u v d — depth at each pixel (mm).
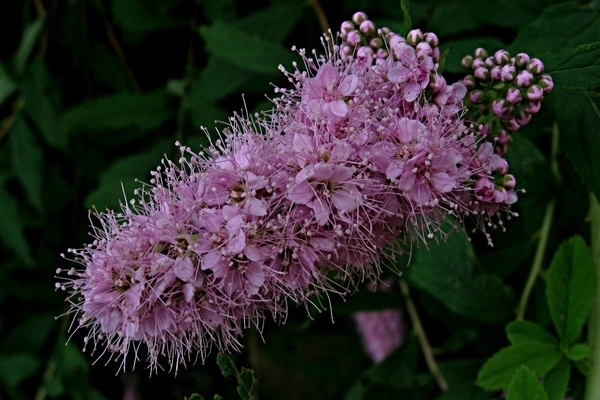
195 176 216
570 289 244
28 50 311
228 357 217
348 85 217
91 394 320
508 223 275
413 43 220
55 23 321
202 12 307
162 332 218
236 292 217
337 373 333
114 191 289
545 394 218
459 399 264
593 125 233
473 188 220
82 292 220
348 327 332
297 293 226
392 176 211
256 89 293
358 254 221
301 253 215
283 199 215
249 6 301
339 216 214
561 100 236
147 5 304
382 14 280
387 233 223
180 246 213
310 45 293
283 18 281
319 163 209
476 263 262
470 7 266
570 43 243
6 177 328
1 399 331
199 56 309
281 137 217
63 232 333
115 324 216
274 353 330
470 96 227
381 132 214
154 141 316
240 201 216
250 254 212
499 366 245
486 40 260
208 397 320
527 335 249
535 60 218
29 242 337
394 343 322
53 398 328
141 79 323
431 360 284
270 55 277
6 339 332
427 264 263
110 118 302
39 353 331
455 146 217
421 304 292
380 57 225
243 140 221
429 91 220
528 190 267
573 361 249
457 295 262
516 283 277
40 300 334
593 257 254
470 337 271
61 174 330
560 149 265
